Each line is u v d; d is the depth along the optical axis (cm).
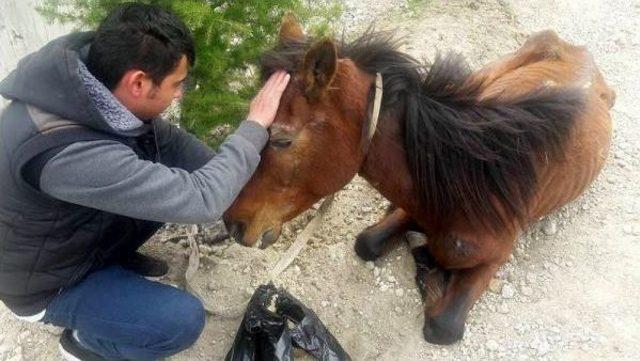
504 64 353
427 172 238
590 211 351
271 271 308
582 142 291
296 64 214
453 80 235
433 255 293
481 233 264
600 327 294
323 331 269
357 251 315
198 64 289
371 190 357
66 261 226
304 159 223
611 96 366
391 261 316
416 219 273
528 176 251
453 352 287
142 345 244
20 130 190
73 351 259
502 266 319
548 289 311
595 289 311
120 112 204
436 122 230
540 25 505
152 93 206
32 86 190
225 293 300
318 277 310
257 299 271
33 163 191
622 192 362
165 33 195
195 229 333
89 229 223
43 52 193
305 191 237
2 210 206
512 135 238
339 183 236
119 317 235
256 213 235
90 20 289
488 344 288
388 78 226
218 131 358
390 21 498
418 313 299
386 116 231
